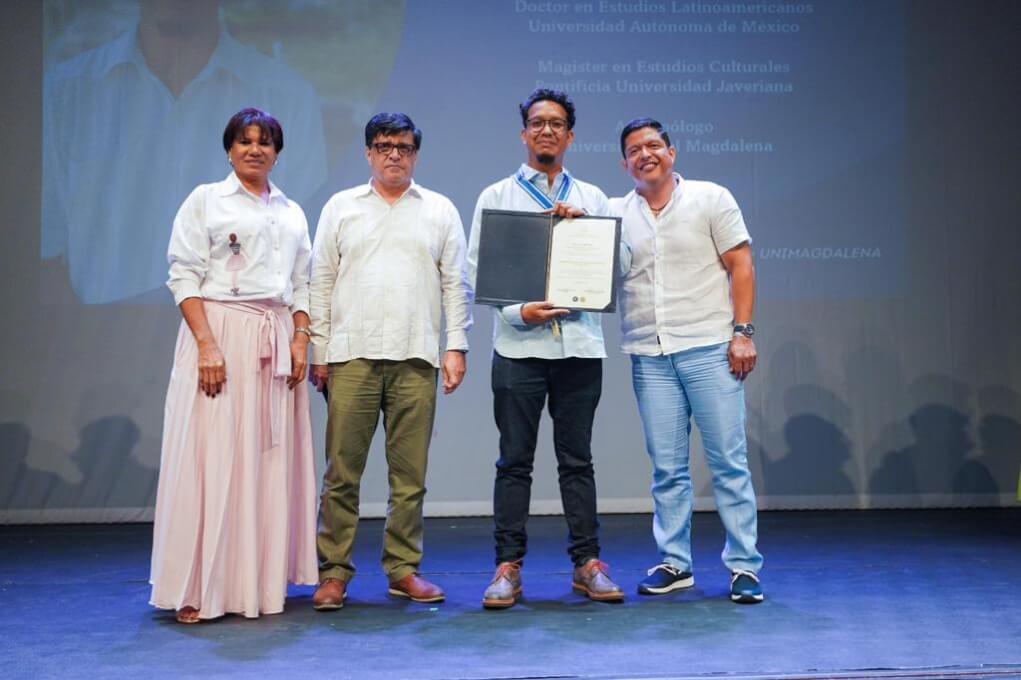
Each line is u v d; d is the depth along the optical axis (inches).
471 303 113.5
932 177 184.7
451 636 93.8
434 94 182.1
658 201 113.5
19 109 176.6
